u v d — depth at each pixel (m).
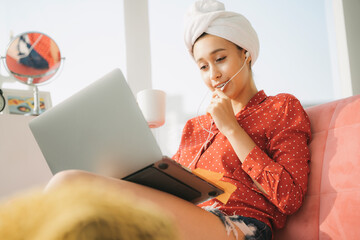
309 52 2.29
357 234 1.10
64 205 0.24
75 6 2.55
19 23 2.47
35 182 1.95
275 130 1.34
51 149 1.10
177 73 2.43
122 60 2.48
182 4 2.51
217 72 1.46
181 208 0.97
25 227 0.23
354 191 1.16
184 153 1.52
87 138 1.02
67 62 2.48
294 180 1.22
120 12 2.55
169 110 2.40
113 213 0.25
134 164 0.95
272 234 1.26
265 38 2.34
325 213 1.20
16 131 1.96
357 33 2.29
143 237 0.25
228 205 1.26
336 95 2.23
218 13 1.46
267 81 2.29
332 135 1.32
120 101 0.95
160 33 2.50
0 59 2.41
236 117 1.43
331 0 2.34
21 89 2.34
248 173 1.24
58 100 2.44
